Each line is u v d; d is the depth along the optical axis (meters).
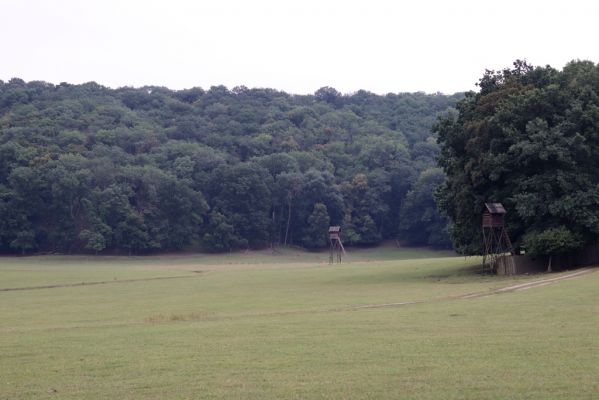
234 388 15.74
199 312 35.56
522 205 55.44
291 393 15.17
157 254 141.50
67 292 56.03
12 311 40.00
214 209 149.38
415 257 141.88
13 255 136.38
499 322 25.27
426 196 150.12
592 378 15.70
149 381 16.69
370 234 158.12
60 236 137.25
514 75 66.19
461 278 55.94
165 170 150.12
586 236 56.56
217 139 175.75
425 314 29.03
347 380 16.25
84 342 23.47
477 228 62.59
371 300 39.03
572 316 26.11
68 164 138.88
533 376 16.05
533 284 43.62
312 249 156.50
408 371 17.02
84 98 187.75
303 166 168.38
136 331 26.38
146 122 179.50
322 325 26.31
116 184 140.12
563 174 55.75
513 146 56.19
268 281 63.75
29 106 173.00
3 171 140.38
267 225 152.25
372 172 165.88
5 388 16.25
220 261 129.62
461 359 18.25
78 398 15.19
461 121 65.31
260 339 22.84
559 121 57.78
